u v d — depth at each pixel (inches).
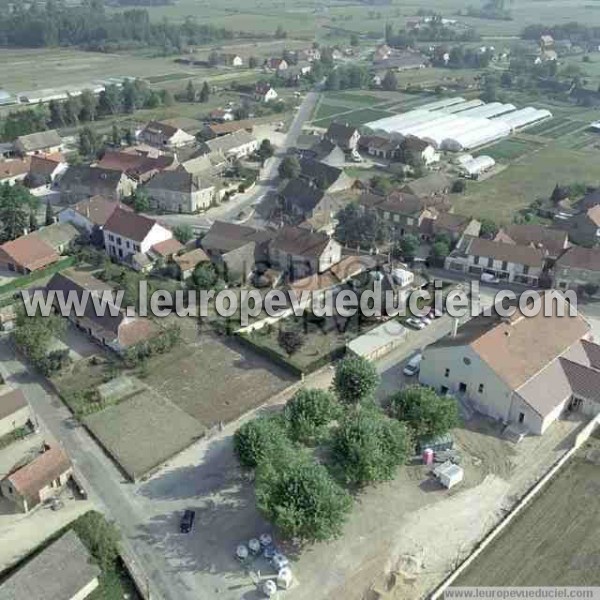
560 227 5920.3
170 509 2901.1
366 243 5438.0
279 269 5073.8
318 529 2536.9
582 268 4837.6
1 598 2315.5
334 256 5044.3
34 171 6924.2
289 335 4092.0
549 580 2586.1
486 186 7263.8
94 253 5201.8
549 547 2731.3
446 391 3681.1
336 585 2551.7
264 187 7032.5
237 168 7322.8
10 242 5113.2
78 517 2802.7
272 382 3811.5
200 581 2564.0
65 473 2997.0
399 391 3400.6
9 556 2655.0
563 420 3506.4
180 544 2723.9
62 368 3836.1
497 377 3412.9
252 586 2544.3
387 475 2901.1
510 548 2723.9
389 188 6889.8
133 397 3649.1
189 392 3710.6
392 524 2827.3
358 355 3838.6
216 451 3255.4
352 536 2763.3
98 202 5723.4
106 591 2519.7
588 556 2694.4
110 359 3959.2
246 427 3011.8
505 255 5027.1
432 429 3193.9
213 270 4795.8
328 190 6796.3
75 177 6545.3
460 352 3528.5
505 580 2581.2
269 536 2721.5
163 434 3376.0
